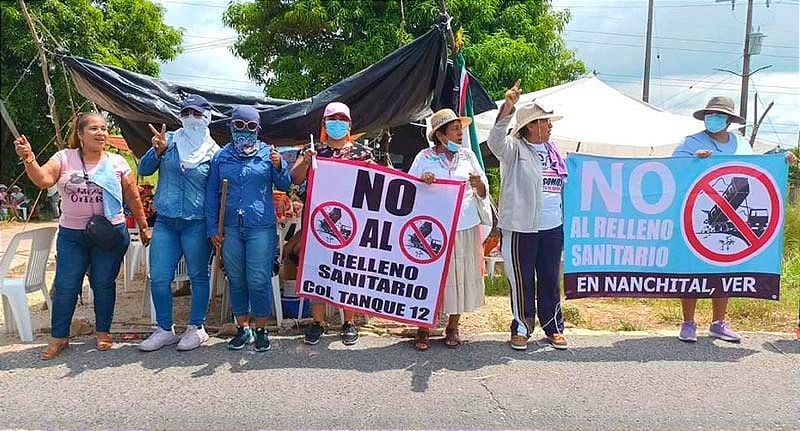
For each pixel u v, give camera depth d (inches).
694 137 220.5
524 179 197.8
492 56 558.3
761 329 240.4
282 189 199.2
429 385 174.7
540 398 167.6
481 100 272.1
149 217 299.0
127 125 305.7
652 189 215.3
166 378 176.6
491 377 181.2
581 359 196.9
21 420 151.3
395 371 184.4
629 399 167.8
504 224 200.5
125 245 198.4
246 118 191.3
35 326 231.6
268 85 607.5
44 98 693.9
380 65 237.6
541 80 599.8
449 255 198.4
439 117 195.5
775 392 173.2
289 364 188.5
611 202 215.3
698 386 176.9
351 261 203.6
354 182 202.1
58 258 192.4
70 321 195.8
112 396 164.4
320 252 203.9
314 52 588.4
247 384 173.0
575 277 215.8
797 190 644.7
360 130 267.7
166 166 196.1
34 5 646.5
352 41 567.8
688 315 216.1
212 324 233.0
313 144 207.6
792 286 350.9
